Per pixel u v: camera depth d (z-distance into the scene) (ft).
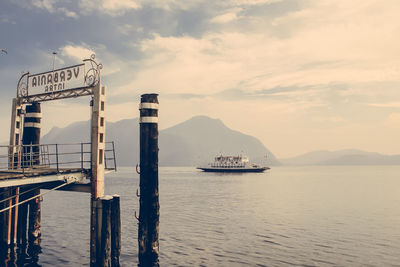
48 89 61.26
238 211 140.15
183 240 84.79
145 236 50.37
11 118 66.80
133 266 62.44
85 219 116.16
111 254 52.54
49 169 61.11
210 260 67.36
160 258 68.74
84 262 65.05
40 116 68.13
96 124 52.26
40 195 69.41
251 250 74.79
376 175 611.47
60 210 140.15
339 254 71.46
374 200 184.85
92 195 51.88
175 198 199.00
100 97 52.95
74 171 53.52
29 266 61.87
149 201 50.26
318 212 136.77
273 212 137.08
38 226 68.64
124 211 138.82
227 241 83.61
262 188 286.25
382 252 72.84
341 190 261.44
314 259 67.67
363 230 97.86
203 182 387.34
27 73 65.36
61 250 73.31
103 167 53.16
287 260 67.10
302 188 284.41
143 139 50.34
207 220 116.67
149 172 50.26
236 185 329.72
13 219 64.18
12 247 64.08
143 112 50.39
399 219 118.32
